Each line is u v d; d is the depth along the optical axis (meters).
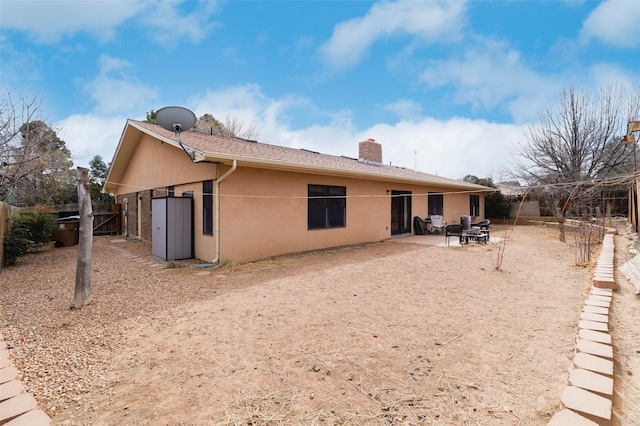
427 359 2.93
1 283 6.08
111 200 22.14
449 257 8.25
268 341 3.36
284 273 6.58
